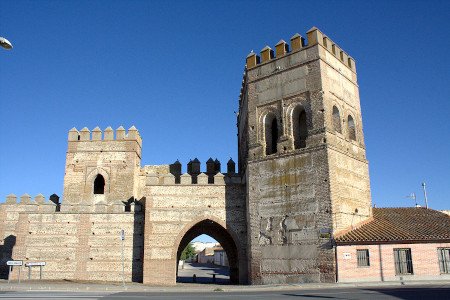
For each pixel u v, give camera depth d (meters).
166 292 30.30
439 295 22.83
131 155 52.88
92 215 45.62
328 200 34.78
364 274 33.34
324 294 24.88
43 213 45.72
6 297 24.28
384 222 38.72
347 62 42.91
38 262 43.34
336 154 36.72
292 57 40.09
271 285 34.12
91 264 44.44
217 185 43.88
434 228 36.53
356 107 42.69
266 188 38.88
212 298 23.45
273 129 42.03
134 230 45.22
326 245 34.16
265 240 37.81
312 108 37.59
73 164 52.78
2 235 50.00
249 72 43.16
